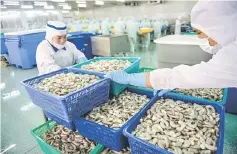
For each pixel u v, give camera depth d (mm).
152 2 11602
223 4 701
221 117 933
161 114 997
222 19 723
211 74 748
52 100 965
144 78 999
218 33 750
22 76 4125
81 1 13023
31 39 4641
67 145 1240
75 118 1018
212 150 757
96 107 1153
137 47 7543
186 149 778
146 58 5324
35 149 1696
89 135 1034
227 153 1521
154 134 860
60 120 1155
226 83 753
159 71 933
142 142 757
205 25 771
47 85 1142
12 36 4578
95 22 8812
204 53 1900
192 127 883
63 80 1209
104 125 931
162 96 1243
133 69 1451
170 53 2115
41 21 11148
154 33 8039
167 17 11484
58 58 1730
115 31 6699
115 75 1138
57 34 1637
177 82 859
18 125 2127
